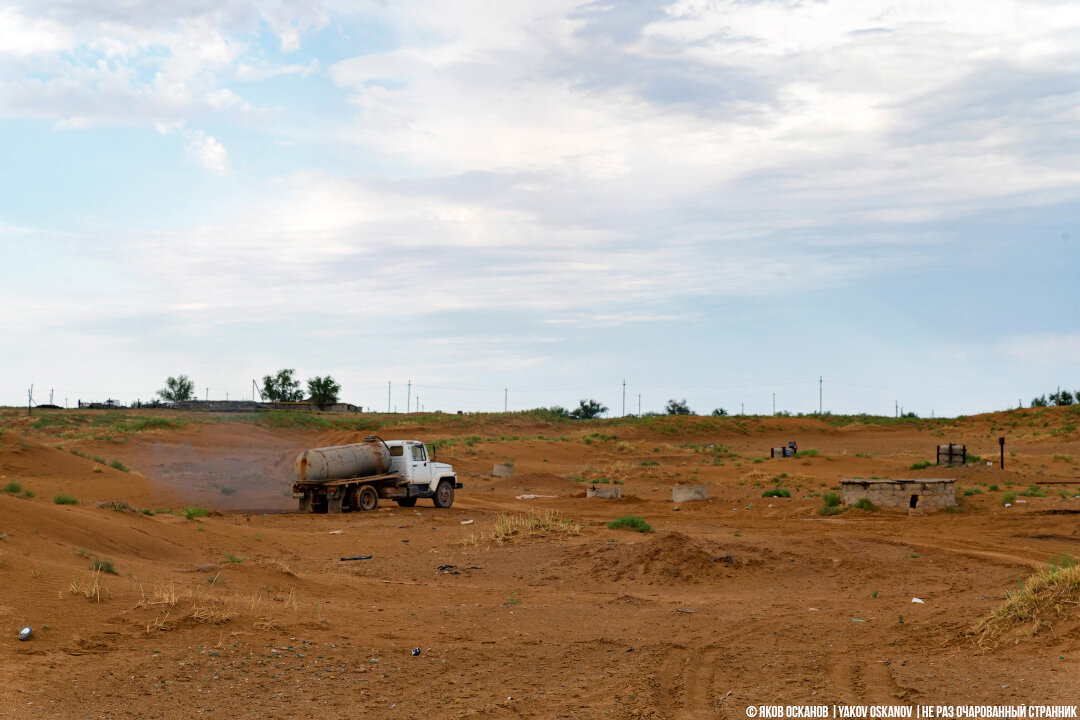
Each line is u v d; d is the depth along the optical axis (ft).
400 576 65.57
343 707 30.73
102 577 45.88
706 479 161.17
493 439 232.53
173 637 37.96
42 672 31.68
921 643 39.42
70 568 46.50
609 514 113.09
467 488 154.51
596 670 36.63
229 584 52.03
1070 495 116.88
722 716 29.81
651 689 33.12
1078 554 70.13
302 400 402.72
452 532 91.91
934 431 309.83
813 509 107.45
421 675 35.42
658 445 248.52
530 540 79.97
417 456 123.95
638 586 61.52
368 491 119.34
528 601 55.01
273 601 48.21
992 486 126.82
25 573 42.88
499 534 82.74
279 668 35.14
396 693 32.73
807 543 75.82
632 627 46.39
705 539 75.92
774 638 43.16
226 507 121.19
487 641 42.09
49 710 28.50
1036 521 90.22
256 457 191.01
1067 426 266.16
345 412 386.11
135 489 125.90
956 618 44.24
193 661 34.99
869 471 164.25
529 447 220.84
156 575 51.49
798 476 152.15
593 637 43.45
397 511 118.21
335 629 42.63
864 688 32.42
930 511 102.27
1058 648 34.47
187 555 66.23
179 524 79.66
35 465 128.47
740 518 104.42
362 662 37.01
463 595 57.00
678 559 65.87
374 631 43.09
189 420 241.35
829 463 179.73
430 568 69.31
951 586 58.39
